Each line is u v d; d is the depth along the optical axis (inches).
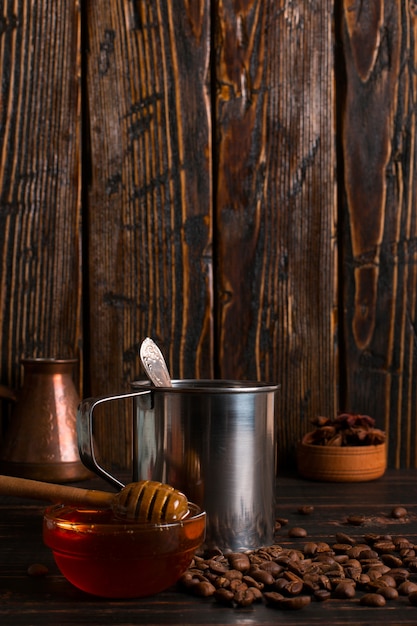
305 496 34.8
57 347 38.4
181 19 38.3
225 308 38.7
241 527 28.7
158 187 38.4
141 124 38.4
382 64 38.9
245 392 28.7
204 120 38.4
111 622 25.0
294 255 38.9
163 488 26.8
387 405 39.2
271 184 38.8
